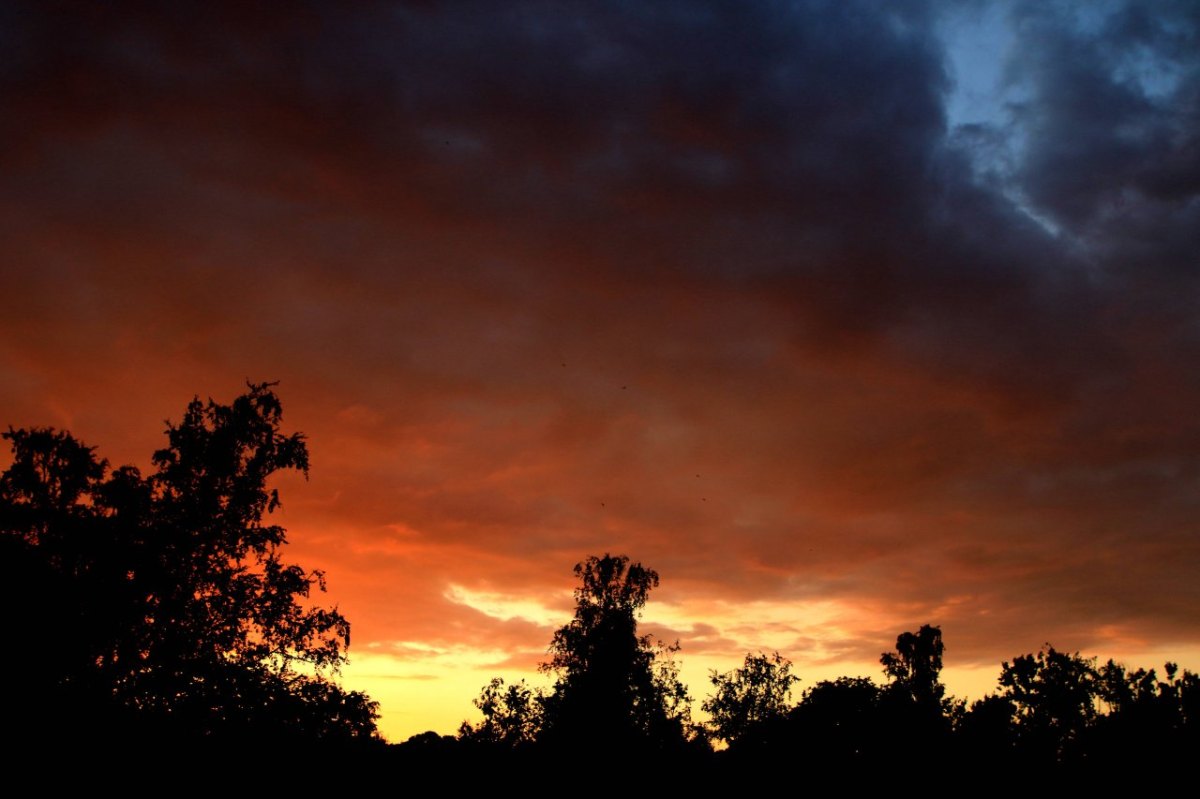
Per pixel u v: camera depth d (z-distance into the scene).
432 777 43.44
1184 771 46.12
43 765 28.53
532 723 54.53
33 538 32.53
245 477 35.53
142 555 32.78
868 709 47.28
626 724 53.69
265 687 33.25
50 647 29.89
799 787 45.34
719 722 57.25
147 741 30.34
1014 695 56.59
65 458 34.19
